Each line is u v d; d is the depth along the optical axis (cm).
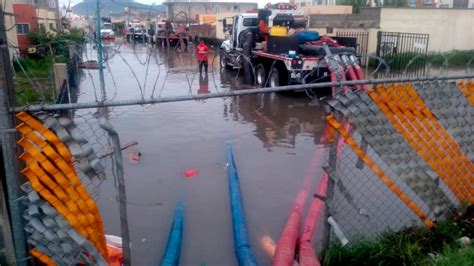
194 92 1370
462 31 2120
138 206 529
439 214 400
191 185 599
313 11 2778
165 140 828
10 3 1241
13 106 269
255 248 430
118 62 2166
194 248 434
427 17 2084
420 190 383
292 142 818
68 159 277
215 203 540
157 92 1373
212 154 741
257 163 690
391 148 360
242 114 1075
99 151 675
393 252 359
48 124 268
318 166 667
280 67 1334
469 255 334
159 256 418
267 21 1588
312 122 991
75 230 286
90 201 294
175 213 504
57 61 1238
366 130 347
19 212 279
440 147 382
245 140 834
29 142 267
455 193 406
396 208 493
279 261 358
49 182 273
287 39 1305
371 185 559
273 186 590
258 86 1488
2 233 290
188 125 949
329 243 371
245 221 476
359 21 2136
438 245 381
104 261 298
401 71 1330
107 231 464
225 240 450
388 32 1991
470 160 404
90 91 1394
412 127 364
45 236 286
